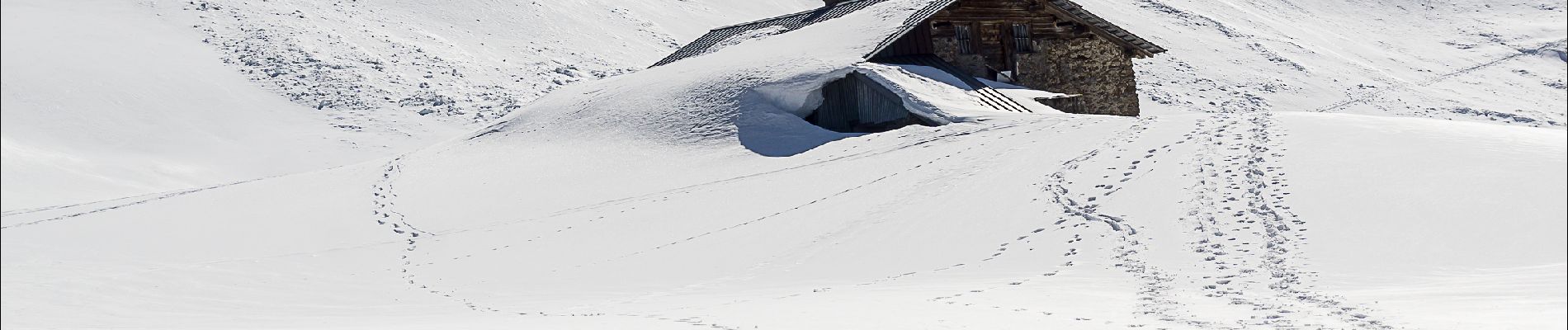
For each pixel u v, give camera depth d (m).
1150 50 61.62
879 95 48.12
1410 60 141.75
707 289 24.28
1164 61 112.69
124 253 39.22
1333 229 21.95
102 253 39.38
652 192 40.62
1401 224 21.62
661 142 49.56
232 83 81.31
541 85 85.81
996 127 40.28
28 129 68.81
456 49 94.06
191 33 91.50
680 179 42.47
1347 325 13.90
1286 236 22.05
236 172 66.12
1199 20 145.88
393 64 87.69
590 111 57.91
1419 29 177.62
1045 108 49.78
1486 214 21.36
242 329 21.41
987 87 51.19
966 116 43.06
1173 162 29.98
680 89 56.28
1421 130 30.22
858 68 49.31
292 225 42.44
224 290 30.52
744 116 49.72
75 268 36.47
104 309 27.58
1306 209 23.58
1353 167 26.30
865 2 67.44
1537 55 149.38
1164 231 23.73
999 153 35.22
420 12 103.81
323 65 85.50
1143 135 34.53
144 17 93.75
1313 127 32.12
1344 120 33.28
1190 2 161.88
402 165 53.78
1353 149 28.23
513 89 83.88
